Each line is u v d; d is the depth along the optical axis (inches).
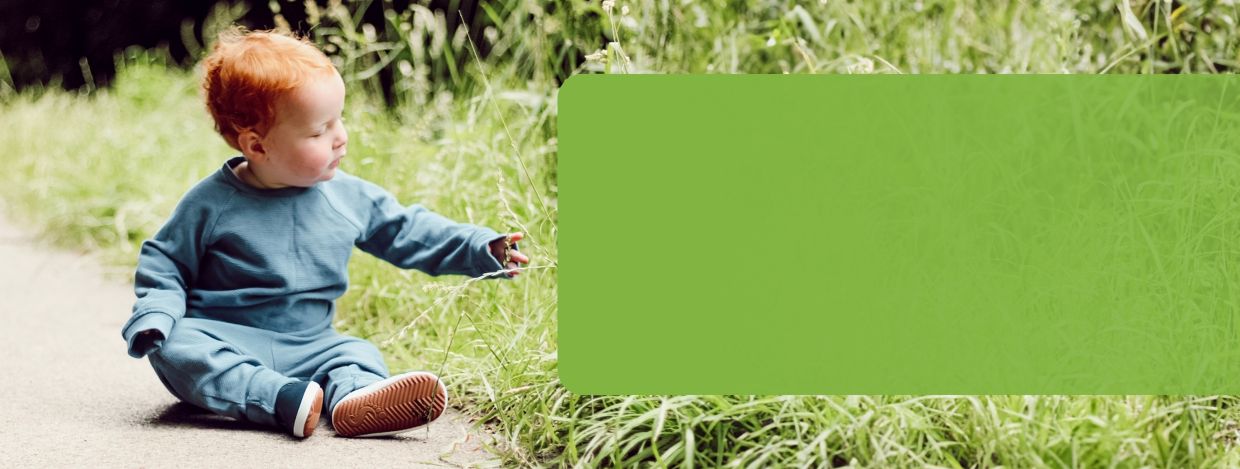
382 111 168.1
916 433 72.9
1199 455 71.2
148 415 93.4
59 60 411.5
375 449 84.4
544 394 81.0
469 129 142.6
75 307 144.2
